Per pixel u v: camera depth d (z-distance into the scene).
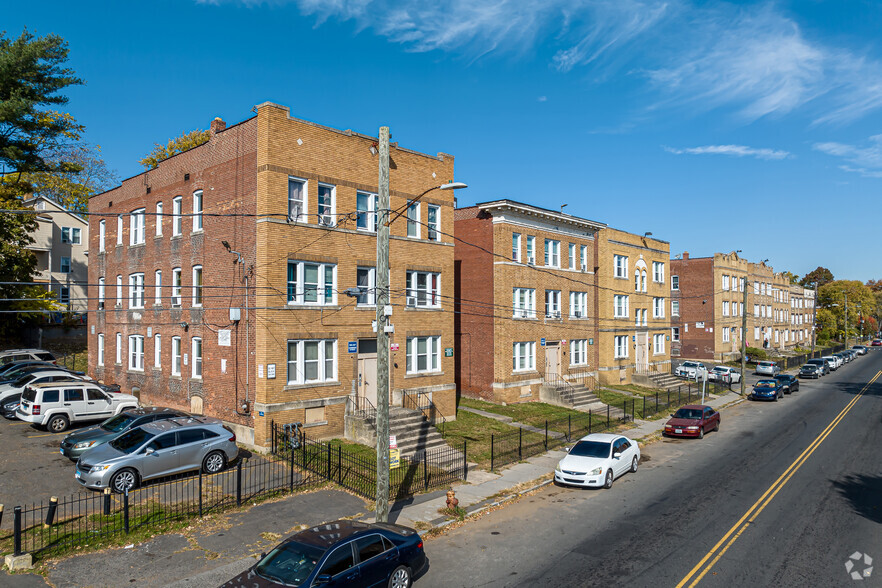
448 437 23.59
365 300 23.64
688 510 15.88
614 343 40.34
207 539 13.00
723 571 11.75
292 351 21.11
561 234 35.69
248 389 20.94
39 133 36.25
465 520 15.12
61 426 22.11
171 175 26.44
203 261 23.73
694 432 26.14
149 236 28.19
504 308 31.33
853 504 16.36
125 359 30.08
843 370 62.31
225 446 17.94
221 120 23.64
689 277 63.12
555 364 35.12
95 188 64.62
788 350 83.19
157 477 16.42
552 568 11.98
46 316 45.59
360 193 23.69
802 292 96.81
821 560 12.33
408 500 16.25
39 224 50.59
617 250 41.00
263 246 20.27
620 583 11.20
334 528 10.59
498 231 31.52
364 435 21.31
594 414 30.34
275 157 20.56
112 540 12.75
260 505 15.25
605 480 18.02
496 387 31.36
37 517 13.84
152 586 10.80
